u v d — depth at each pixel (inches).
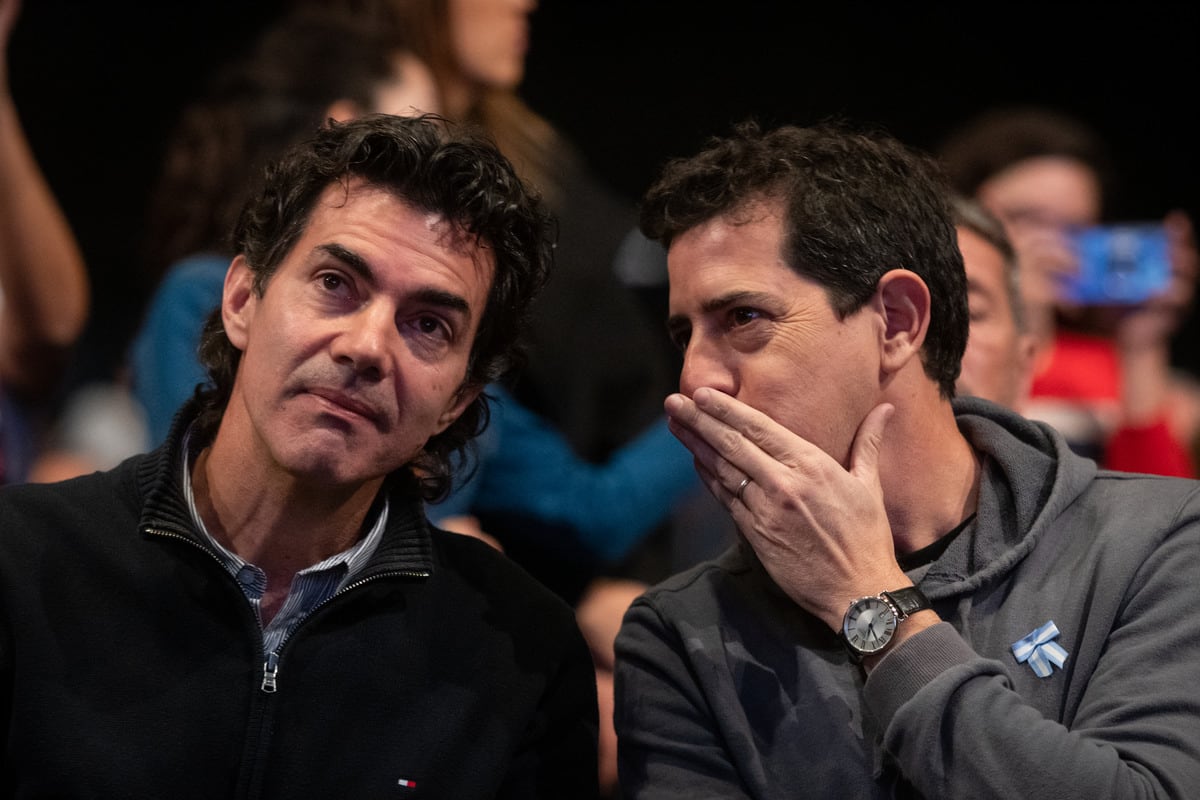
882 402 148.0
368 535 147.6
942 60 473.1
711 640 151.0
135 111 448.1
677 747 148.9
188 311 187.9
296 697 139.6
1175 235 257.4
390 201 138.4
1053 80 472.4
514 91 433.1
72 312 210.7
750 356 144.5
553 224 155.1
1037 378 256.7
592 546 207.6
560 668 152.4
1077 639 140.6
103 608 136.8
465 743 143.1
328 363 134.1
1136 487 150.2
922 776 130.6
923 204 150.6
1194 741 129.4
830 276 143.6
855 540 140.3
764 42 472.1
